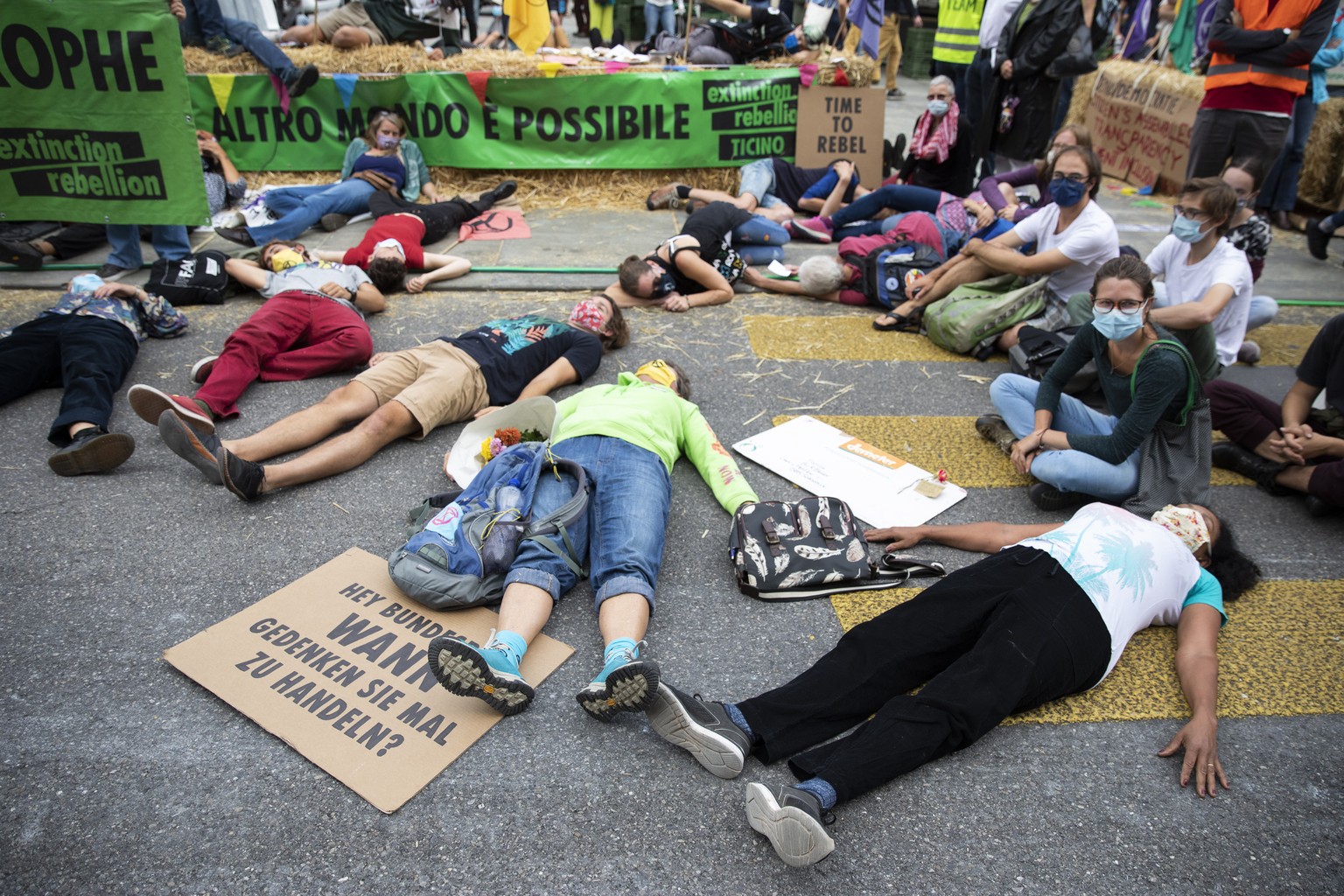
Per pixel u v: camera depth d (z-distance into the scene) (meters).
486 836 2.07
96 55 4.96
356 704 2.40
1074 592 2.51
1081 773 2.33
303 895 1.92
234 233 5.94
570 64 7.47
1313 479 3.53
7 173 5.18
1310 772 2.36
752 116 7.38
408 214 6.09
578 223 6.95
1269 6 5.91
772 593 2.92
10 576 2.86
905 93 13.23
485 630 2.68
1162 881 2.04
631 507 2.91
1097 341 3.40
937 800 2.22
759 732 2.30
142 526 3.15
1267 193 7.60
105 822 2.07
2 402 3.93
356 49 7.29
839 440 3.95
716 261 5.71
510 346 4.06
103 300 4.30
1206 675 2.52
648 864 2.02
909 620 2.52
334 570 2.92
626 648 2.45
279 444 3.57
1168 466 3.24
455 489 3.46
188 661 2.51
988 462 3.86
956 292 5.04
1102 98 9.64
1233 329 4.51
